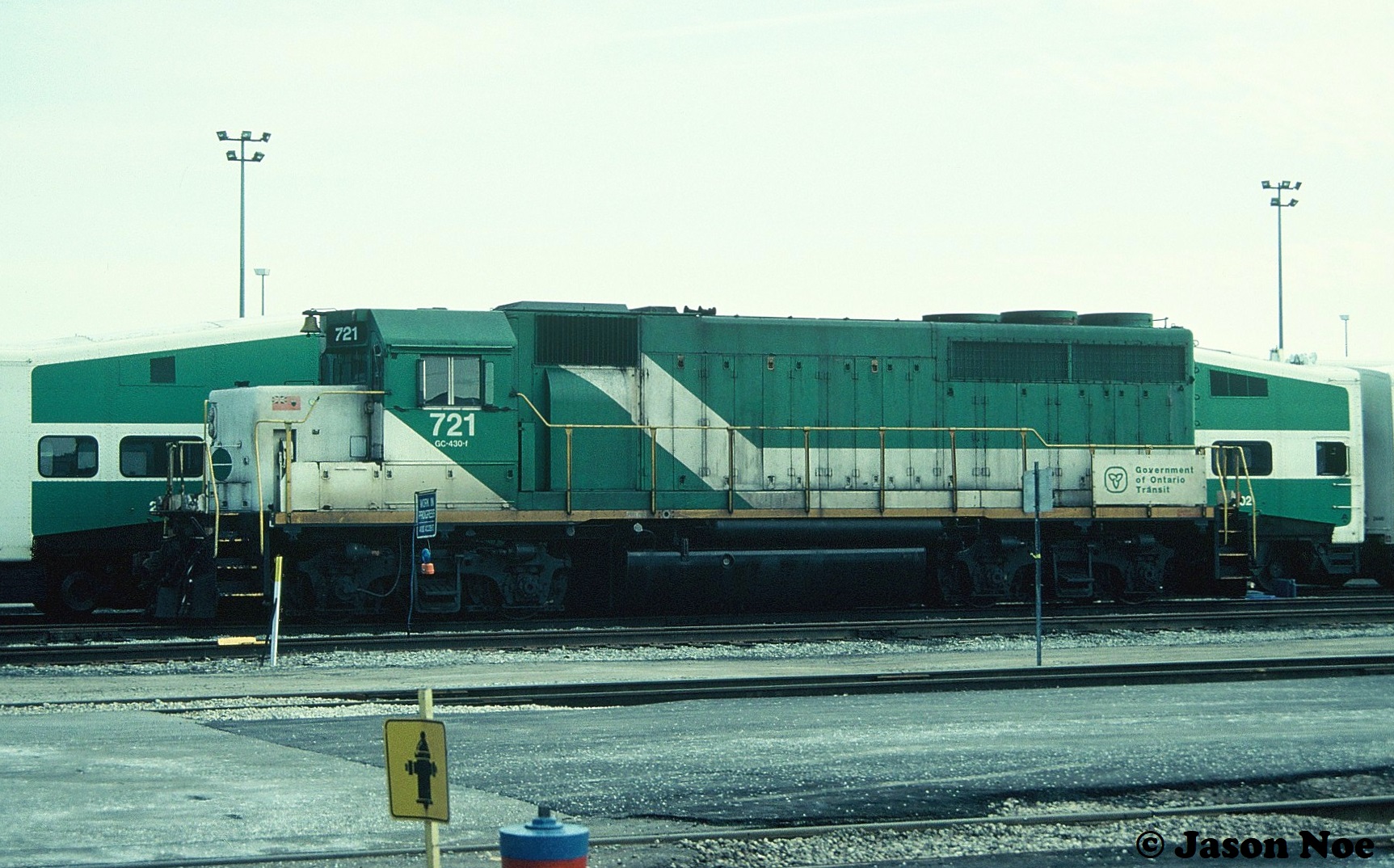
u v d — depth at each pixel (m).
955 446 33.59
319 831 12.80
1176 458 35.06
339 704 19.67
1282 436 39.84
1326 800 14.40
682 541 31.53
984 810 14.04
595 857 12.17
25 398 32.97
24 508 32.84
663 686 21.16
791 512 32.19
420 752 9.59
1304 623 31.31
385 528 29.64
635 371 31.47
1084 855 12.38
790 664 24.78
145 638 27.84
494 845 12.31
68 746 16.62
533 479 30.62
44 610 34.50
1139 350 35.31
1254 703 20.28
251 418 28.84
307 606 29.72
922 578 33.16
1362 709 19.84
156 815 13.34
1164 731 17.97
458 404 29.92
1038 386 34.34
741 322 32.41
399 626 29.61
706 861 12.09
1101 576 35.38
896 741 17.20
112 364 33.69
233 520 28.86
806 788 14.77
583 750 16.64
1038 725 18.38
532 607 30.97
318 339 35.09
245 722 18.36
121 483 33.62
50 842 12.33
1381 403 42.25
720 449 31.97
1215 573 35.38
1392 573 43.38
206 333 34.62
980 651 26.98
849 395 32.94
